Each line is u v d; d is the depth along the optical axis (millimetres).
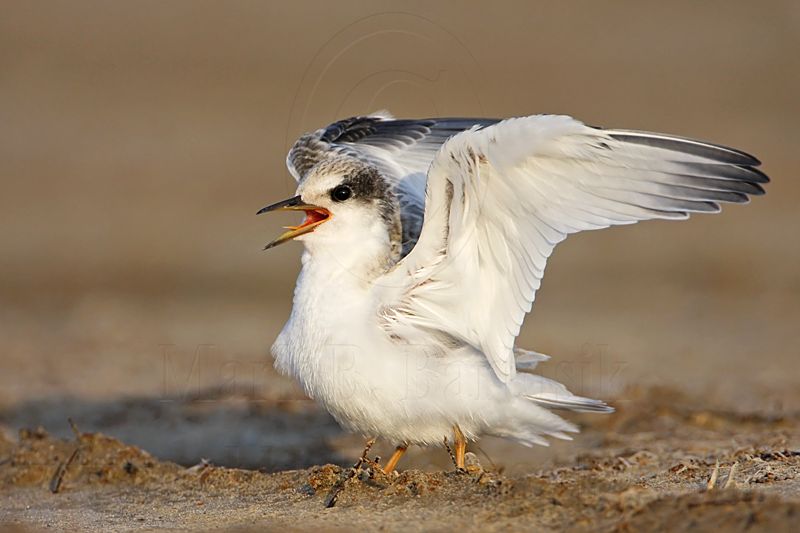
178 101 32031
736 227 24984
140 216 25688
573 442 12430
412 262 9234
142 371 16078
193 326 19078
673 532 7098
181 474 10828
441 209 8961
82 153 28875
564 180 8688
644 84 34219
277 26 36719
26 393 14984
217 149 29312
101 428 13523
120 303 20922
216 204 26266
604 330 18375
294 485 9812
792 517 7039
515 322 9016
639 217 8719
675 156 8648
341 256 9797
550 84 33781
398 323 9320
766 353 16750
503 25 37406
